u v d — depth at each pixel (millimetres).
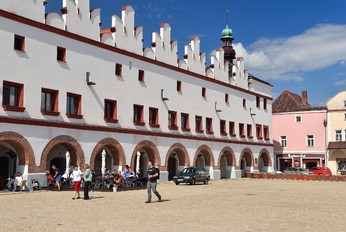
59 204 19688
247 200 22297
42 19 29500
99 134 33250
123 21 36531
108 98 34438
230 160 51094
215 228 13156
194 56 45375
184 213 16688
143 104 38062
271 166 59500
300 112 65375
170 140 40969
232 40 63875
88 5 33188
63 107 30562
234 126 51656
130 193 26469
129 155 36062
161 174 39562
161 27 41094
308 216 16094
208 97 47250
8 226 13414
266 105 59688
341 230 12977
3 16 26766
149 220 14789
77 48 31984
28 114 27984
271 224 14023
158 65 40062
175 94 42094
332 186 36438
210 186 34750
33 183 27625
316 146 63625
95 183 30828
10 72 27031
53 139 29453
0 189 28156
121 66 35938
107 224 13898
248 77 55844
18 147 27578
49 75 29656
